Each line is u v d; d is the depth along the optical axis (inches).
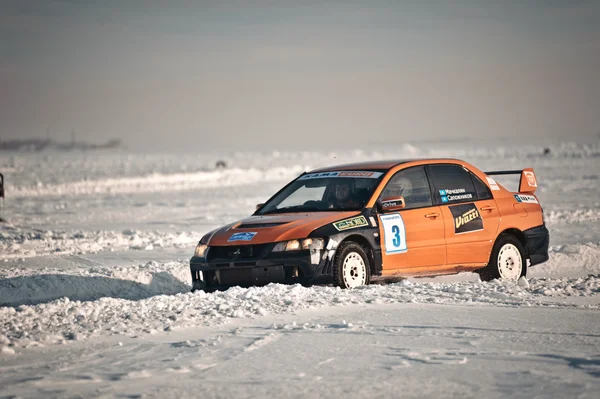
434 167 1608.0
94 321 1138.7
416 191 1562.5
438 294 1343.5
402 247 1502.2
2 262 2089.1
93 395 768.3
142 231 3019.2
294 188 1632.6
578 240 2502.5
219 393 768.9
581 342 971.9
